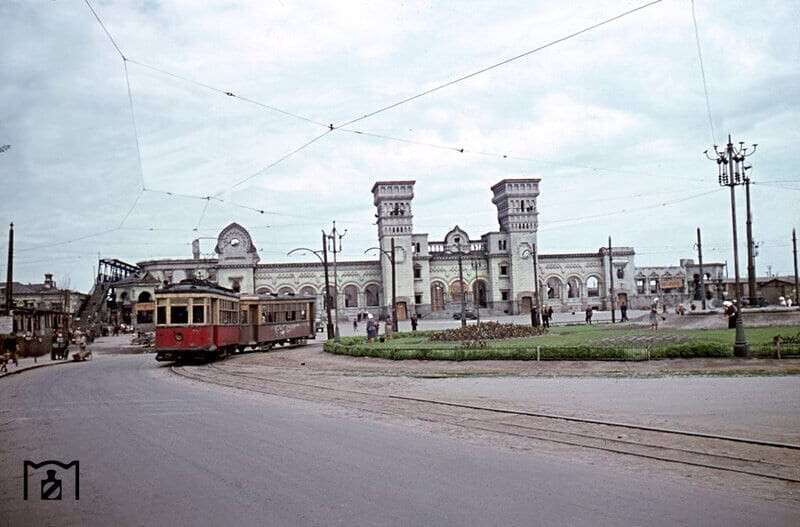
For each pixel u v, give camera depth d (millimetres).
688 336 31656
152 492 8422
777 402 14617
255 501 7879
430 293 88688
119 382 24516
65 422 14648
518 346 28531
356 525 6957
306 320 50125
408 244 87125
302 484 8578
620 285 93062
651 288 99000
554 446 10898
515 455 10234
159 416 14969
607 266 92375
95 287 85875
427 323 76125
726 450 10250
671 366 22359
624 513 7215
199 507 7715
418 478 8805
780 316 38281
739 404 14523
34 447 11750
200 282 33719
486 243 91812
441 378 22953
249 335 39688
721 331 34500
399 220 87250
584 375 21719
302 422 13672
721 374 20094
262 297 41969
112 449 11273
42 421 15000
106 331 77062
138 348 53250
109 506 7910
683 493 8008
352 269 88312
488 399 16875
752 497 7809
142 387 22250
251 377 24844
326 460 9938
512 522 6957
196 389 21094
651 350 24094
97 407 17125
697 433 11406
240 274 85312
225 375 25922
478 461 9820
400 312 85938
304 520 7145
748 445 10547
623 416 13555
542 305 85688
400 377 23688
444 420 13695
